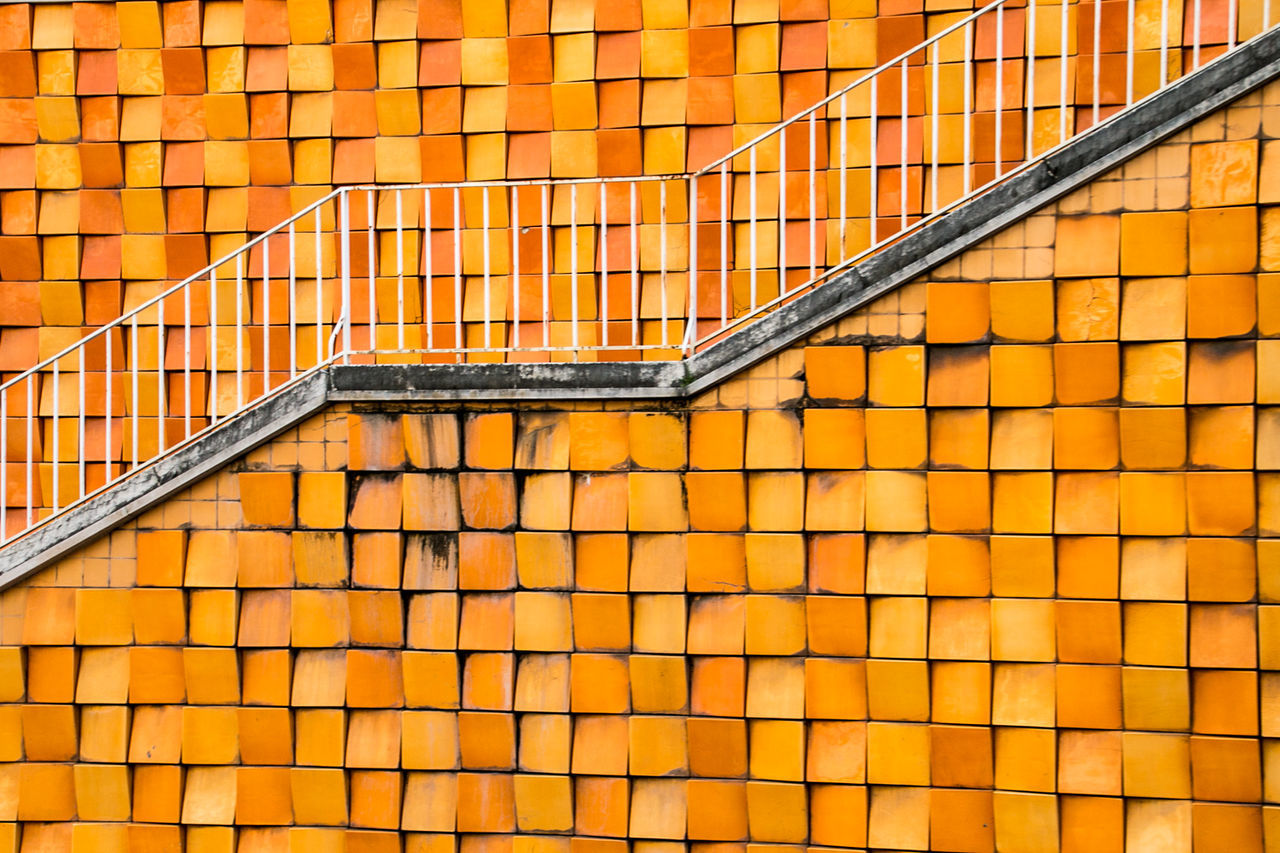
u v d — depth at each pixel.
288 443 4.32
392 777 4.30
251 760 4.34
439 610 4.28
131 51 5.59
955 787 4.04
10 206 5.65
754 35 5.29
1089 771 3.95
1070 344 3.93
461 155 5.46
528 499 4.24
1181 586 3.89
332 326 5.54
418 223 5.51
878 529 4.06
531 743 4.25
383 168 5.50
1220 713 3.87
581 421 4.22
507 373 4.22
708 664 4.18
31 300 5.64
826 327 4.08
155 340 5.60
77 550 4.39
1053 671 3.98
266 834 4.36
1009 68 5.10
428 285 4.23
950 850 4.04
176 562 4.34
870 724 4.09
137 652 4.35
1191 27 4.92
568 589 4.23
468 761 4.27
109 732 4.38
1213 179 3.83
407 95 5.47
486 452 4.25
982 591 4.02
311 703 4.30
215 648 4.33
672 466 4.17
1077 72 5.02
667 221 5.35
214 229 5.59
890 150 5.20
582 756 4.23
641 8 5.35
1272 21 4.82
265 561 4.33
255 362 5.58
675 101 5.35
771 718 4.14
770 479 4.13
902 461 4.04
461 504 4.27
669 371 4.14
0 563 4.36
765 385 4.12
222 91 5.56
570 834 4.24
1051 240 3.94
